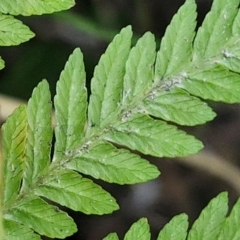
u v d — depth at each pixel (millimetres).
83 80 276
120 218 388
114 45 275
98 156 277
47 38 376
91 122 277
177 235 272
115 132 276
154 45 274
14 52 370
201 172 397
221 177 378
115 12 387
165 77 274
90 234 379
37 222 278
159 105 275
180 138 273
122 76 275
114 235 272
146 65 274
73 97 276
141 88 275
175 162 399
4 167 277
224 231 273
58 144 277
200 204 394
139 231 272
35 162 277
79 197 277
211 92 273
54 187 277
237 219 273
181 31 273
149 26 390
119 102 276
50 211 278
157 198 396
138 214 390
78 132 277
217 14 272
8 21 276
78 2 382
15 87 361
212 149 390
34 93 276
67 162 277
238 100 272
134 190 395
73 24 367
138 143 275
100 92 276
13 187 277
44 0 276
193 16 273
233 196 384
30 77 364
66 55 372
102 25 380
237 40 272
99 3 385
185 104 274
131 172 275
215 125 398
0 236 261
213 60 273
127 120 276
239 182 376
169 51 274
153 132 275
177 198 395
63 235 278
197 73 273
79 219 380
